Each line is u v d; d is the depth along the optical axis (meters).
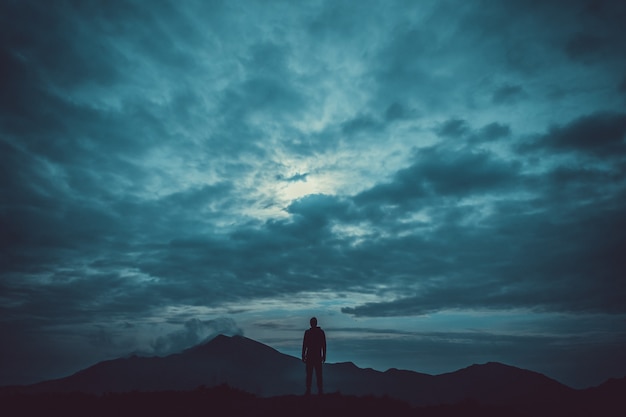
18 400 17.98
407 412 15.62
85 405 17.41
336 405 15.55
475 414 16.20
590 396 104.12
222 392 19.94
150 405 17.47
